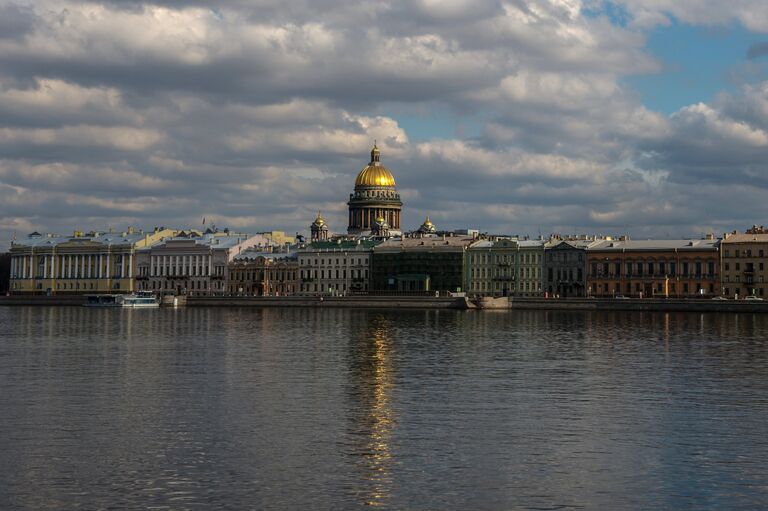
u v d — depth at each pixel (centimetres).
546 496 4488
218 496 4472
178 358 9969
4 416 6209
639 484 4672
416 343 12212
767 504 4384
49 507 4316
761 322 17488
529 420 6138
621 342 12369
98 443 5431
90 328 15912
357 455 5181
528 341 12612
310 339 12950
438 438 5588
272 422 6034
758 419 6184
